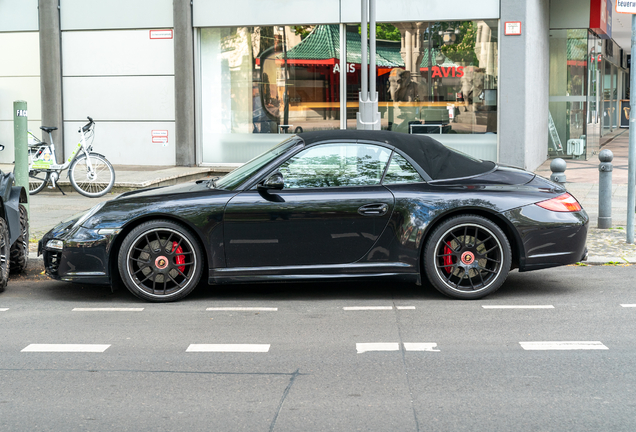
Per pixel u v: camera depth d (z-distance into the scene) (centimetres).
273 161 611
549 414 362
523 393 391
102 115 1633
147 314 577
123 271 605
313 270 600
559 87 1862
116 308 598
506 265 602
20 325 546
